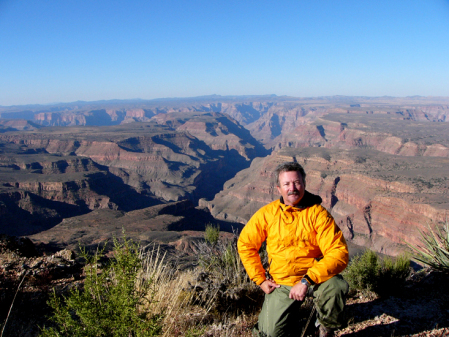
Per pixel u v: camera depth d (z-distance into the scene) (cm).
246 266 379
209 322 442
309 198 368
